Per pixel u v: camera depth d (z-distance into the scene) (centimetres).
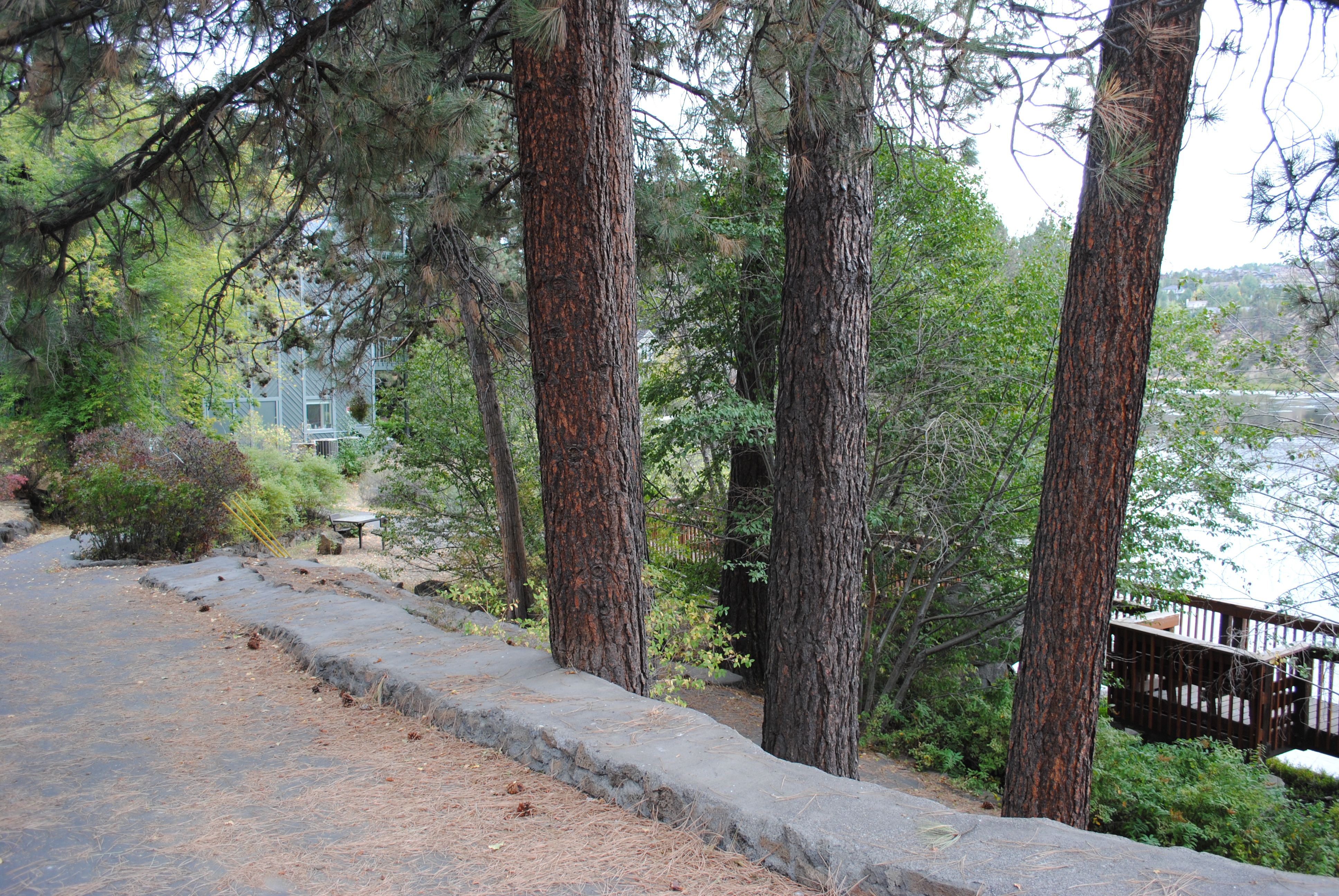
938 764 896
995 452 949
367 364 926
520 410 1247
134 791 353
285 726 436
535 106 446
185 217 631
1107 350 486
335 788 353
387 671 478
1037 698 514
